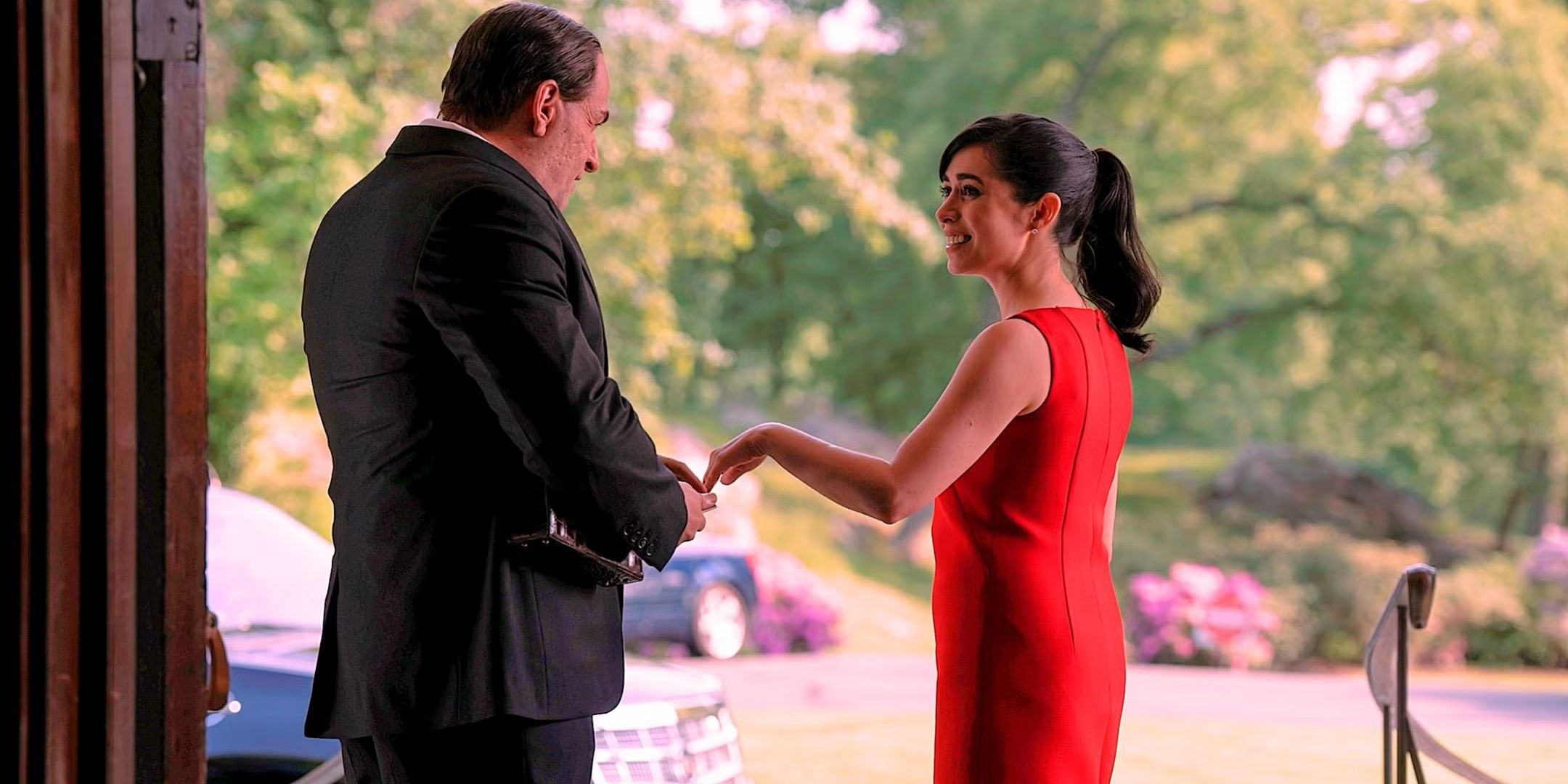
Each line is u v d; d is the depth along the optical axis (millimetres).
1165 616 20906
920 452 3393
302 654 5984
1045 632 3420
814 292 35750
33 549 2227
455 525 3197
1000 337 3447
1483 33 29438
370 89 17312
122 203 2438
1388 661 5066
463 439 3211
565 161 3525
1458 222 29344
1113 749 3658
